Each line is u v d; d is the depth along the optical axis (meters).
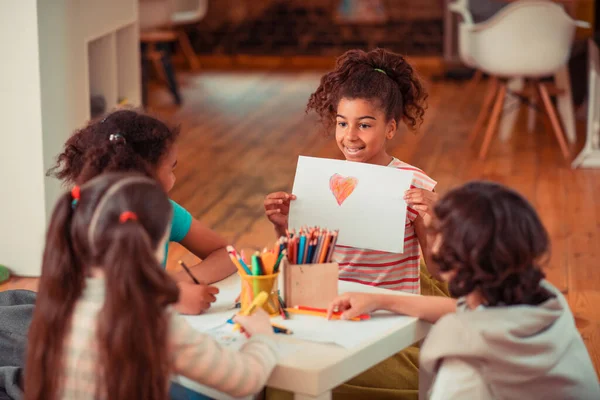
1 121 3.00
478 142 5.21
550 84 5.15
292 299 1.57
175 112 5.95
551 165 4.70
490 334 1.30
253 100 6.41
